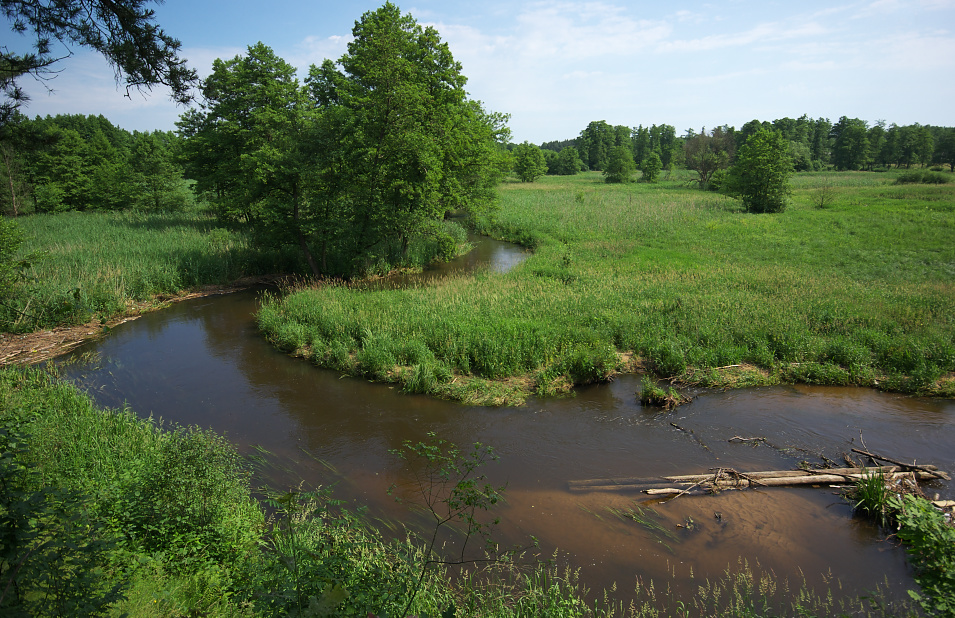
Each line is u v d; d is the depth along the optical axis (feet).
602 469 28.30
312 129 69.36
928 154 333.42
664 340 43.88
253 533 20.02
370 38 77.56
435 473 28.04
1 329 50.98
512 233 119.14
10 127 19.45
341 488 26.48
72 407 30.68
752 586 19.57
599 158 460.14
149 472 20.66
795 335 43.42
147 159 148.77
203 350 48.83
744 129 364.38
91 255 71.97
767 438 31.24
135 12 19.66
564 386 38.73
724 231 101.50
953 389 36.01
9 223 43.50
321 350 45.37
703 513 24.36
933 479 26.17
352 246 76.18
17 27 18.76
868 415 33.88
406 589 14.98
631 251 84.33
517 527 23.27
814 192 173.17
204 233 97.35
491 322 46.75
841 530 23.08
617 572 20.44
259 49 92.58
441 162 78.74
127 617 12.14
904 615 17.28
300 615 11.27
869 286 58.54
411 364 42.55
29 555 11.69
